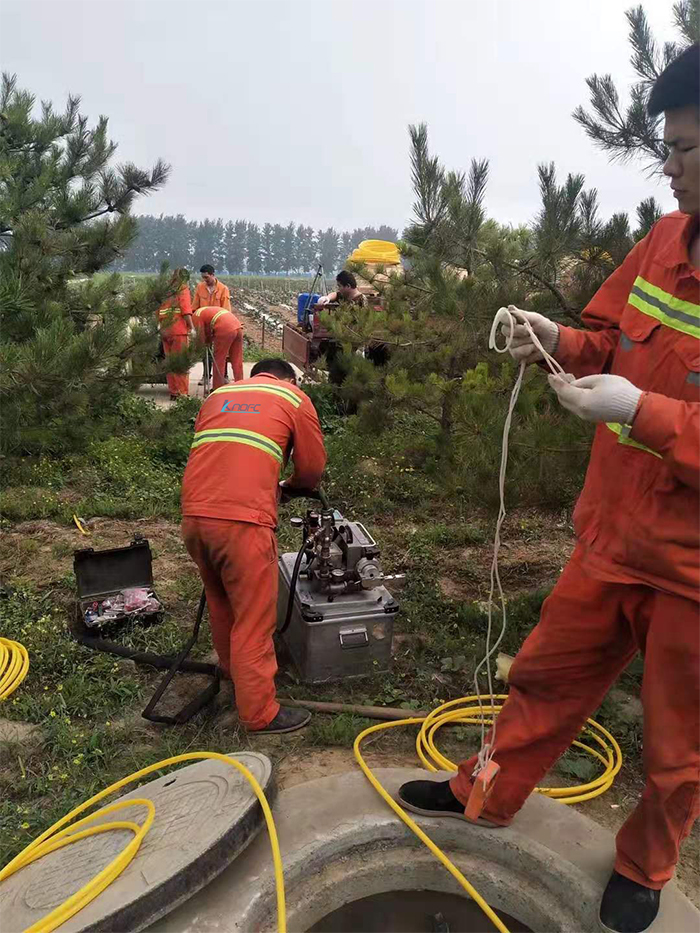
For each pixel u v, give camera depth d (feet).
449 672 12.76
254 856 7.85
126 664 12.70
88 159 29.91
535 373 14.43
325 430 28.84
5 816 9.27
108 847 7.79
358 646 12.17
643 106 14.33
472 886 8.02
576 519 7.38
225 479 10.46
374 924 8.30
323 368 33.17
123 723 11.27
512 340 7.42
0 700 11.49
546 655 7.43
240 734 10.93
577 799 9.55
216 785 8.38
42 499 20.33
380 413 22.08
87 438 23.25
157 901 6.84
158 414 28.12
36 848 8.11
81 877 7.37
